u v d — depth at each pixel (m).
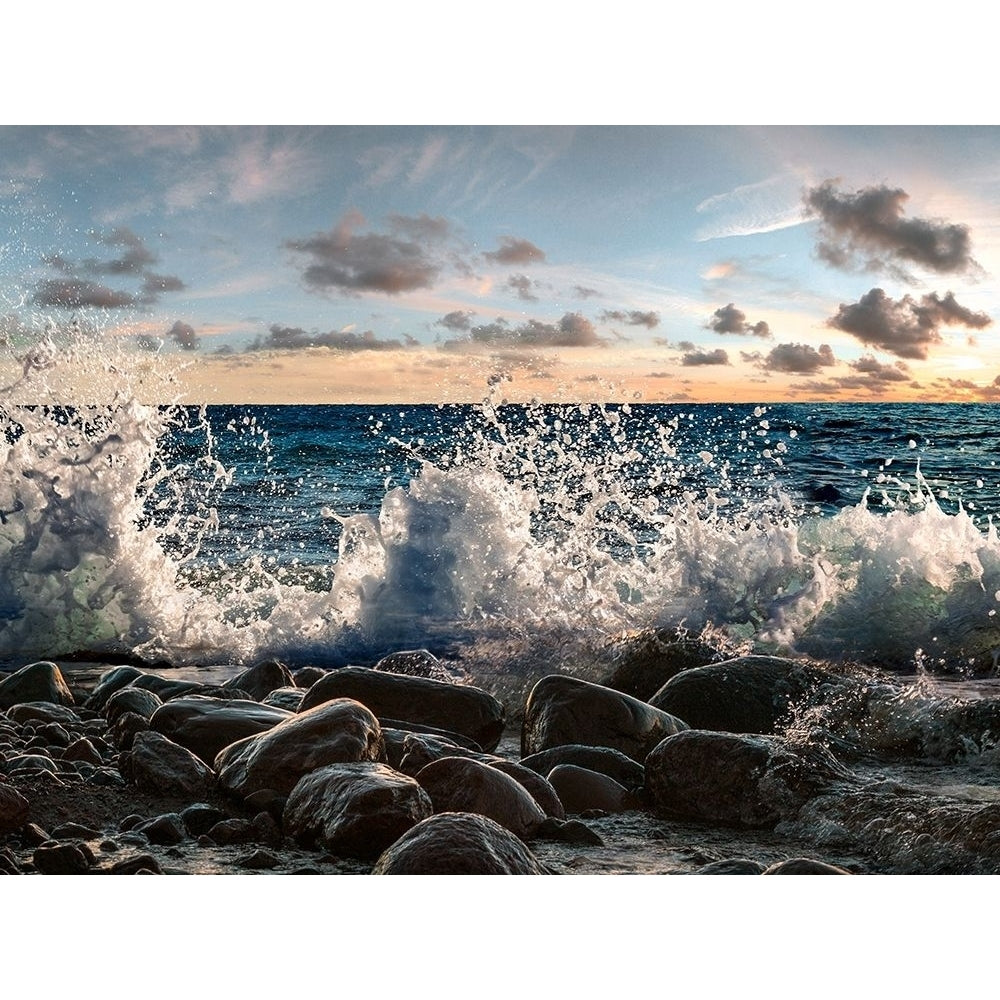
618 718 3.81
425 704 3.97
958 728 3.86
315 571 7.55
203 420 6.86
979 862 2.74
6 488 6.23
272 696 4.29
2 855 2.63
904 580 5.99
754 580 6.02
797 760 3.28
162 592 6.30
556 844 2.94
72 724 3.99
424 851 2.52
